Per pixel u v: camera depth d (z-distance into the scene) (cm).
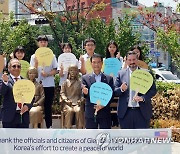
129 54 728
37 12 2252
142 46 1736
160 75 2412
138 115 715
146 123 720
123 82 724
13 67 745
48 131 625
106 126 752
